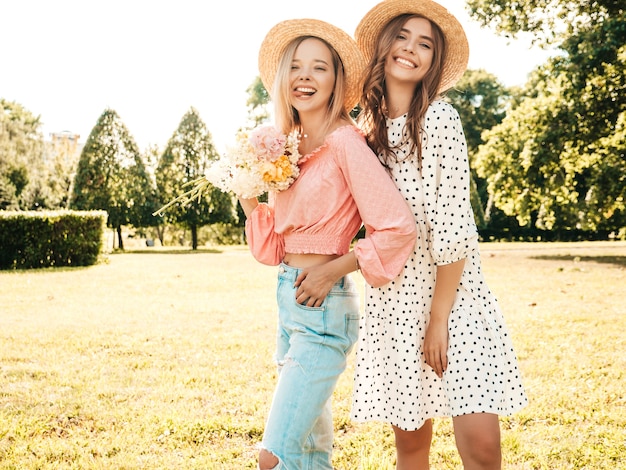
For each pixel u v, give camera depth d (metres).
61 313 7.67
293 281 2.28
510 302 8.21
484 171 22.52
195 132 27.28
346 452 3.18
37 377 4.63
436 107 2.17
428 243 2.21
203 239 33.94
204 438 3.40
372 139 2.31
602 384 4.28
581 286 9.93
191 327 6.69
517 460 3.09
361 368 2.34
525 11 14.66
